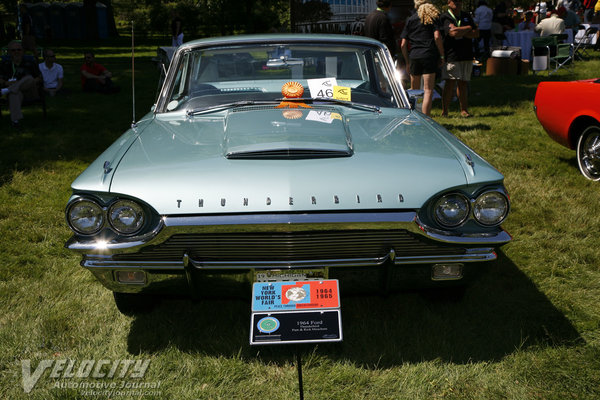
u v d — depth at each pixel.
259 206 2.28
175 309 3.05
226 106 3.37
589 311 3.00
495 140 6.61
